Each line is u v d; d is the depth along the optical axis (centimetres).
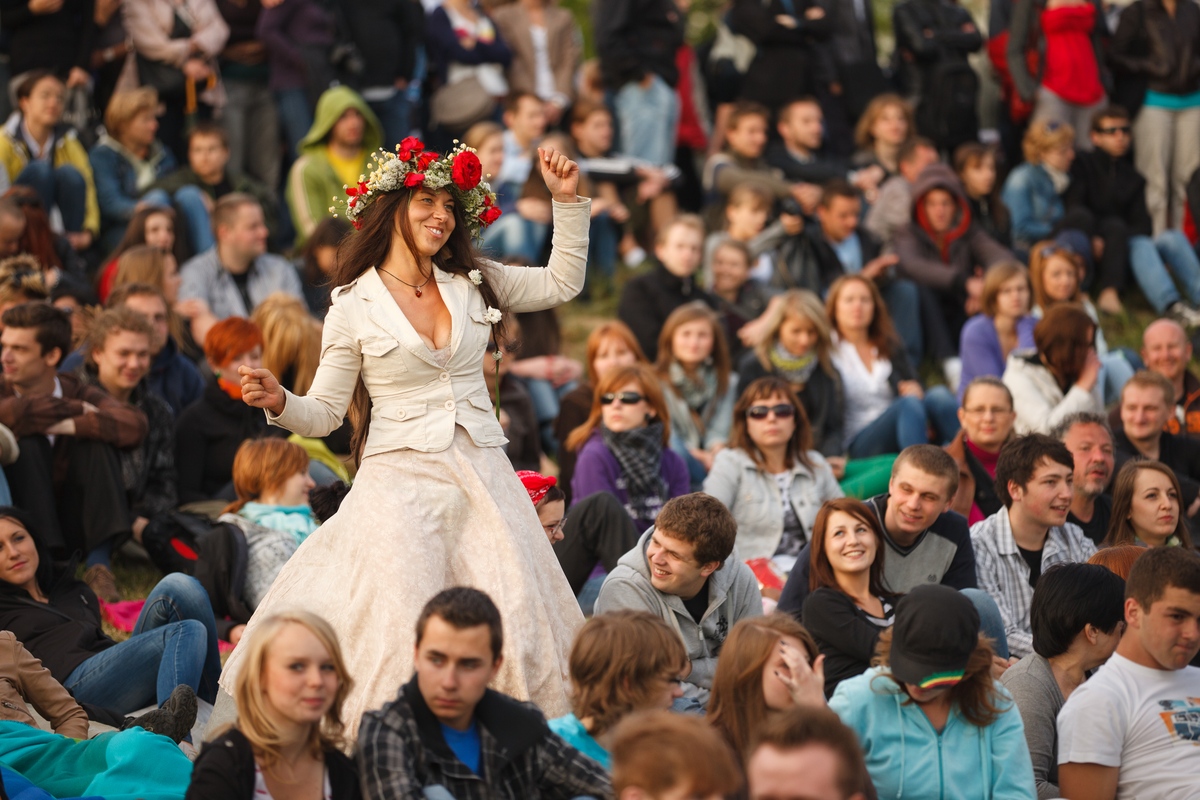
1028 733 1573
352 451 1578
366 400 1549
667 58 4012
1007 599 2028
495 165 3550
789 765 1062
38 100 3244
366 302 1523
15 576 1891
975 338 3142
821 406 2867
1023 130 4156
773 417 2375
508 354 2972
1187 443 2603
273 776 1217
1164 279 3762
